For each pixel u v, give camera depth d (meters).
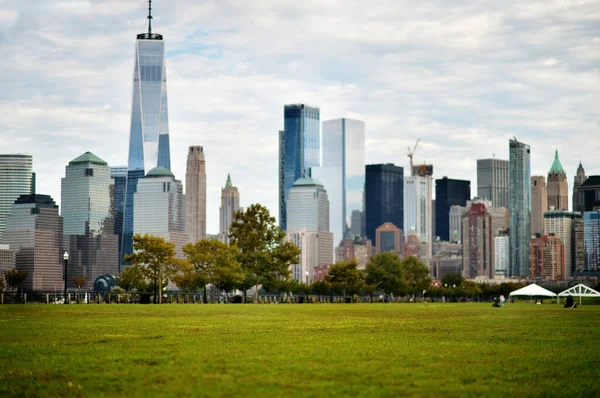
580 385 31.72
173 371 34.03
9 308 102.81
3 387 30.50
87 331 55.50
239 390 29.70
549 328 65.88
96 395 28.97
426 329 62.62
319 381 31.69
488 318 88.00
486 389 30.52
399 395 29.17
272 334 54.38
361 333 56.72
